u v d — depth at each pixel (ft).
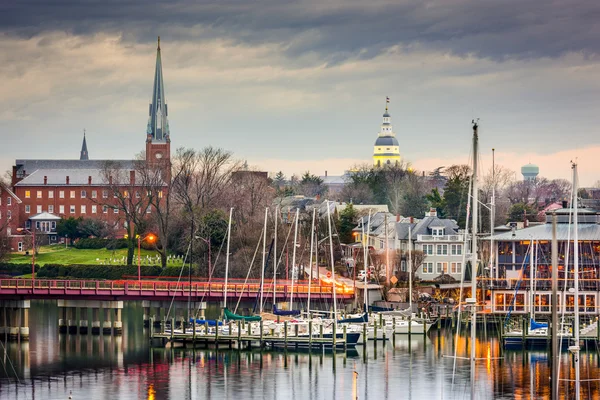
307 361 586.04
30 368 575.79
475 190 474.90
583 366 567.59
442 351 614.75
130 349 629.51
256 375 550.36
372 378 541.34
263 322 655.76
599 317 617.21
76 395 511.40
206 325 640.17
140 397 506.89
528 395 503.20
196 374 554.05
